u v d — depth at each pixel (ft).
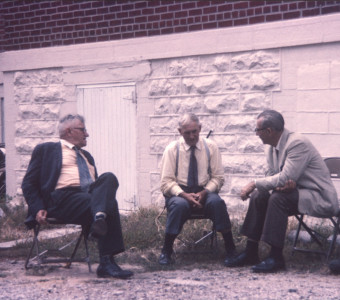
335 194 17.02
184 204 17.54
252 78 25.75
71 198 16.53
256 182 16.99
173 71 27.84
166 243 17.78
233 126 26.30
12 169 33.96
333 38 23.59
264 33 25.31
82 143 17.51
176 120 27.78
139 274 16.35
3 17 34.06
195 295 13.71
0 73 39.70
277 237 16.38
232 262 17.17
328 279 15.42
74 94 31.14
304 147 16.92
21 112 33.35
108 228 15.92
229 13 26.40
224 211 17.63
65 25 31.50
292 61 24.77
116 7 29.66
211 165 18.65
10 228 25.39
